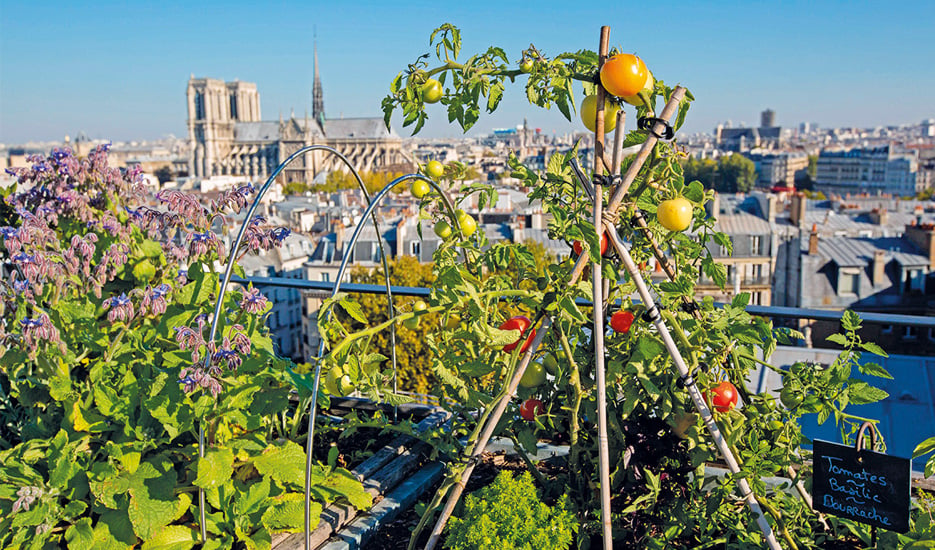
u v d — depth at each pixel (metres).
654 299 2.31
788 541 2.25
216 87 171.50
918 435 8.52
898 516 1.99
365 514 2.67
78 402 2.72
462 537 2.16
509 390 2.27
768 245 49.88
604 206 2.27
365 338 2.35
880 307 47.59
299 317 53.84
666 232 2.29
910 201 89.50
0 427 3.36
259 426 2.73
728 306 2.23
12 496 2.45
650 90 2.10
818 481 2.12
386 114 2.46
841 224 63.56
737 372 2.29
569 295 2.17
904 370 9.39
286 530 2.50
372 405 3.57
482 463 3.14
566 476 2.66
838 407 2.37
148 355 2.91
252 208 2.31
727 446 2.14
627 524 2.45
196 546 2.49
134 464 2.49
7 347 2.90
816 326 11.83
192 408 2.51
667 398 2.26
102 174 3.75
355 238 2.32
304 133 155.25
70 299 3.47
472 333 2.44
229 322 2.82
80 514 2.59
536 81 2.23
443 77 2.35
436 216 2.74
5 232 3.06
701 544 2.38
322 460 3.07
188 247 3.07
